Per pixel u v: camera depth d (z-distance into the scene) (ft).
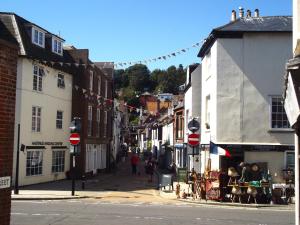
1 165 23.47
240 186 70.38
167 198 77.41
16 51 24.91
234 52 78.38
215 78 78.79
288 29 77.56
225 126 77.82
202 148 93.40
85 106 118.01
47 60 100.37
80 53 119.55
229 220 51.72
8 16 96.89
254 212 60.39
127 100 333.42
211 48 83.76
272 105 77.71
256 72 77.97
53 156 106.73
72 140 78.48
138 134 348.79
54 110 107.04
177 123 134.31
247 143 77.20
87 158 123.85
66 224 46.06
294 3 31.63
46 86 102.73
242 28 77.92
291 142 76.95
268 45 78.23
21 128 91.81
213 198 72.33
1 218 23.52
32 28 98.63
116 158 197.26
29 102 94.79
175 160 139.85
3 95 23.56
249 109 77.82
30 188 88.48
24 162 92.99
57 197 73.77
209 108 88.07
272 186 71.26
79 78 118.21
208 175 74.13
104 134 145.79
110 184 103.24
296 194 30.66
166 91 377.50
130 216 52.85
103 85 144.46
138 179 119.96
